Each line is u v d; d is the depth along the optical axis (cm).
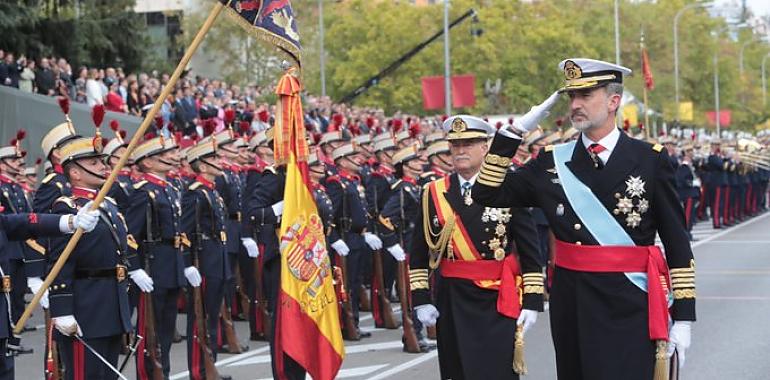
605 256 1381
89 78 5106
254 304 3041
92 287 1947
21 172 3462
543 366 2545
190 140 3325
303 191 1972
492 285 1755
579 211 1395
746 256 5069
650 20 13988
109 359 2000
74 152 1961
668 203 1385
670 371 1407
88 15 7006
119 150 2752
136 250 2286
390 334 3141
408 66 9888
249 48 8869
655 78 13425
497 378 1730
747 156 7700
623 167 1385
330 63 10294
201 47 9081
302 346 1928
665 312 1370
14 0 6112
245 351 2894
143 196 2416
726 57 16800
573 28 11138
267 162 2928
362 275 3356
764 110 19225
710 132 16238
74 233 1816
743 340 2828
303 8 10206
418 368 2578
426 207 1809
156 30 10319
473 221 1762
